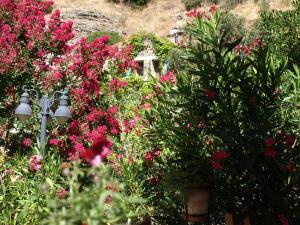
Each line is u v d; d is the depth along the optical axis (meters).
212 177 4.30
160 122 5.09
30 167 5.62
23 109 6.71
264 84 4.27
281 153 4.11
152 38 19.86
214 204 4.51
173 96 5.39
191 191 4.13
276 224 4.20
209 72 4.35
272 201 4.26
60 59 9.04
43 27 9.42
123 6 41.12
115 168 5.81
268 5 31.88
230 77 4.36
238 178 4.36
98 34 33.19
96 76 9.16
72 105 8.75
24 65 8.95
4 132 8.74
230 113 4.23
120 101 9.11
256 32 18.53
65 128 8.51
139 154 6.48
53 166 5.47
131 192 5.32
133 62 10.20
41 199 4.35
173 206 4.87
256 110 4.22
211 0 37.78
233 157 4.20
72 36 9.55
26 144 8.42
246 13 32.31
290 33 8.05
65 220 2.00
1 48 8.86
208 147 4.56
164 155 5.76
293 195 4.38
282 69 4.27
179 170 4.25
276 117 4.51
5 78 8.88
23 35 9.53
